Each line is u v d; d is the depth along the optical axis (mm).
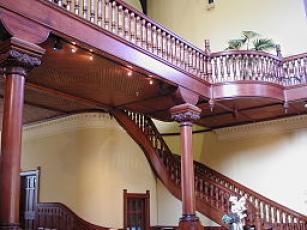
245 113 9836
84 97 8523
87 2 5867
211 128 11562
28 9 4891
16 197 4480
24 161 11312
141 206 10703
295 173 10062
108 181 9820
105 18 6152
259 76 8492
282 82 8812
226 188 9461
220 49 12172
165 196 11109
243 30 11797
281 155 10352
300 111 9742
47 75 7125
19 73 4762
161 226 10945
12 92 4684
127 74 6965
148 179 10969
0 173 4480
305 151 9992
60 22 5305
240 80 8320
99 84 7625
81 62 6430
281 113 9938
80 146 10023
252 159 10805
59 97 8453
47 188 10539
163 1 13812
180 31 13195
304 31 10664
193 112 7711
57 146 10555
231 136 11281
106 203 9664
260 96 8273
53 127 10742
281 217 9633
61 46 5508
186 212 7398
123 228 9914
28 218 10938
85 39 5645
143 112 9656
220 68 8531
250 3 11828
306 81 8570
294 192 10000
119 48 6234
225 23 12227
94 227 9445
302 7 10820
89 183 9758
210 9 12641
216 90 8375
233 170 11078
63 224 9883
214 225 10531
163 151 10398
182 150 7637
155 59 6988
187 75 7773
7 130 4594
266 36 11305
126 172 10328
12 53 4641
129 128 9750
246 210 9102
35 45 4879
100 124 10086
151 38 7066
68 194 10000
